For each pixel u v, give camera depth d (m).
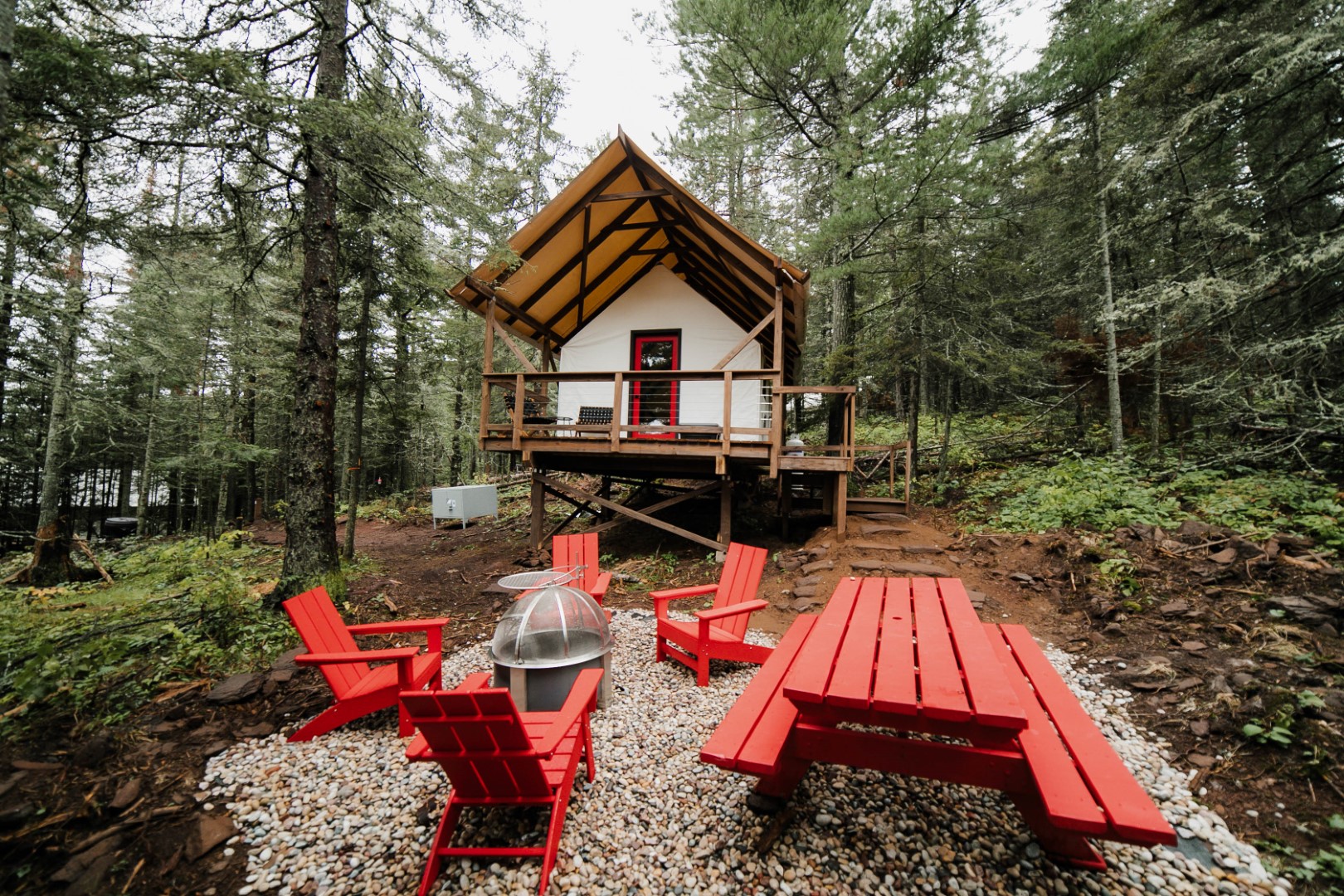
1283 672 3.43
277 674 4.10
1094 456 9.51
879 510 8.55
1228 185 7.62
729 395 7.38
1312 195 6.76
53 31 3.42
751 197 16.11
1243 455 6.80
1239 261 7.04
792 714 2.38
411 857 2.39
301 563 5.72
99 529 18.31
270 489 21.28
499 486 16.62
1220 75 6.86
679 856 2.28
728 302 10.97
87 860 2.44
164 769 3.09
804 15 8.17
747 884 2.12
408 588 7.04
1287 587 4.34
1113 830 1.60
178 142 4.34
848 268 8.05
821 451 10.52
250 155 5.21
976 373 9.85
